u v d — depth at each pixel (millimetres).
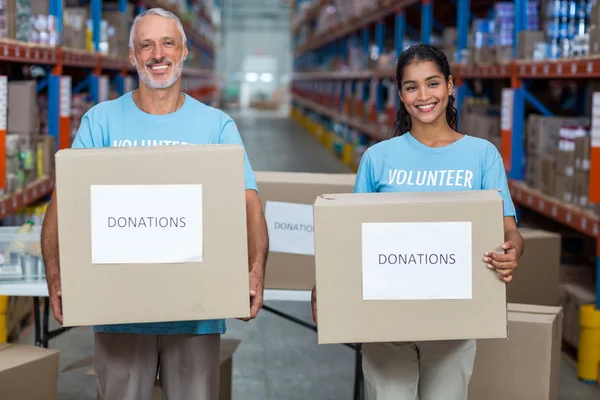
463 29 6586
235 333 4715
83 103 6543
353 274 1992
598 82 5137
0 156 3854
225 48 33531
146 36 2186
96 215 1941
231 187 1959
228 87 33344
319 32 15719
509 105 5211
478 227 1984
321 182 3037
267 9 33938
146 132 2244
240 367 4152
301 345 4527
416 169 2275
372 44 12867
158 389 2795
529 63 4852
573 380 3936
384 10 9375
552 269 3941
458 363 2236
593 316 3861
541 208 4660
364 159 2342
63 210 1936
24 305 4527
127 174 1939
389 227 1981
